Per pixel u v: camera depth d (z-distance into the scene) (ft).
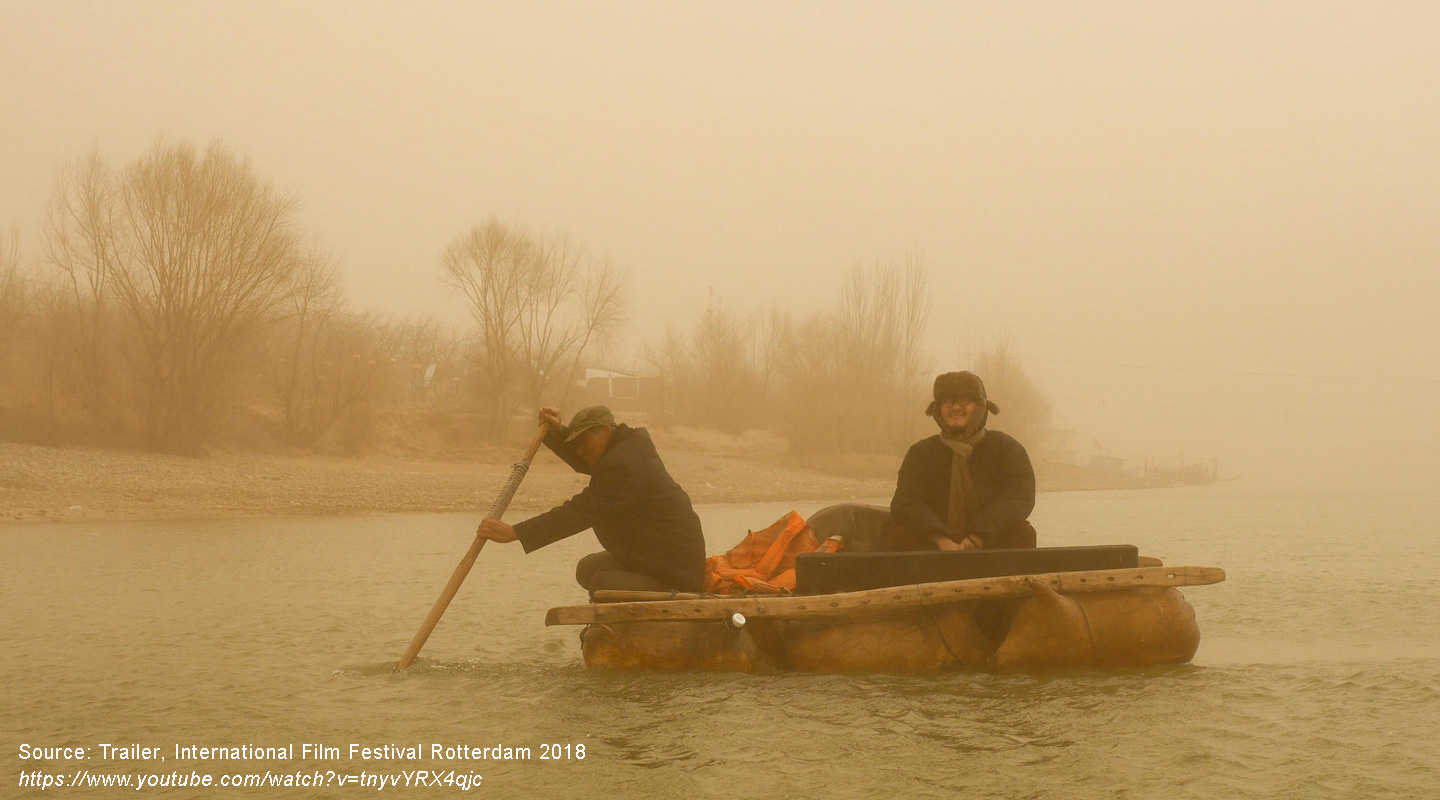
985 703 17.48
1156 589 20.02
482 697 18.45
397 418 131.13
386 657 22.25
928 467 21.88
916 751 15.03
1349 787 13.56
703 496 120.26
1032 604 19.48
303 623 26.99
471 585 35.40
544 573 39.24
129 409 101.55
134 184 99.91
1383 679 19.31
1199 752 14.94
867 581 19.79
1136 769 14.26
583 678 19.56
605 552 22.38
